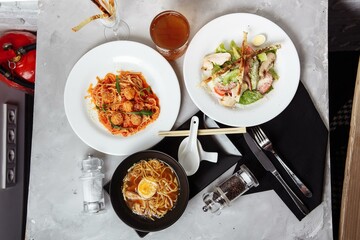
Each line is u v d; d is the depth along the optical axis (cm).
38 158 87
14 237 107
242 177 80
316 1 87
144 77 85
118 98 85
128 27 88
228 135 84
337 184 98
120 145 83
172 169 79
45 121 88
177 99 84
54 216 85
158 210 80
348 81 109
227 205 82
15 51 98
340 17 104
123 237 84
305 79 86
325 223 82
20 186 110
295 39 86
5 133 104
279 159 83
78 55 88
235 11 87
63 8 89
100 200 82
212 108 82
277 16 87
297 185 82
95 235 84
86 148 87
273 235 83
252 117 82
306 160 83
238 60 82
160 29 83
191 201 84
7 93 105
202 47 84
